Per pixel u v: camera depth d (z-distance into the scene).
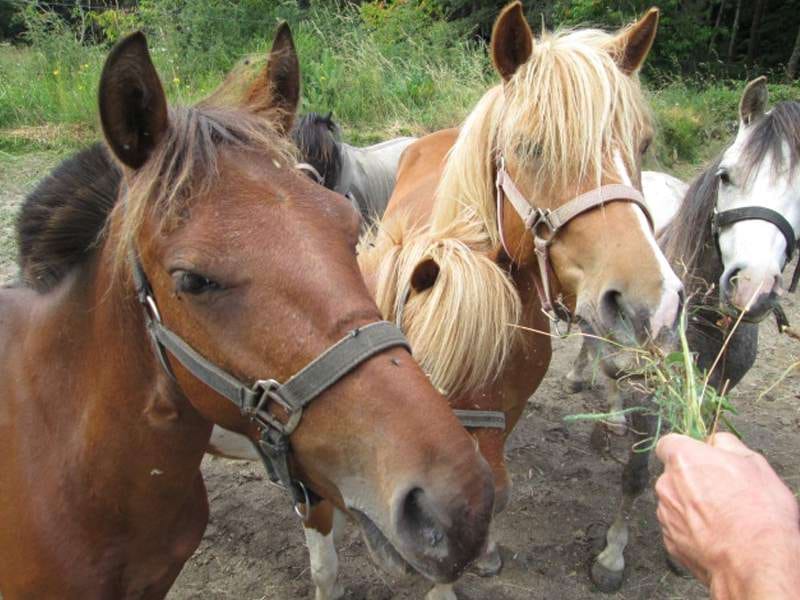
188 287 1.26
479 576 2.93
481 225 2.39
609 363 1.99
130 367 1.49
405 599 2.80
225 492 3.33
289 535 3.08
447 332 1.99
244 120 1.40
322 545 2.51
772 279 2.51
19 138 7.50
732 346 2.84
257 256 1.23
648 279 1.89
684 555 1.09
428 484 1.13
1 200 6.28
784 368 4.62
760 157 2.61
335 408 1.21
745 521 0.99
